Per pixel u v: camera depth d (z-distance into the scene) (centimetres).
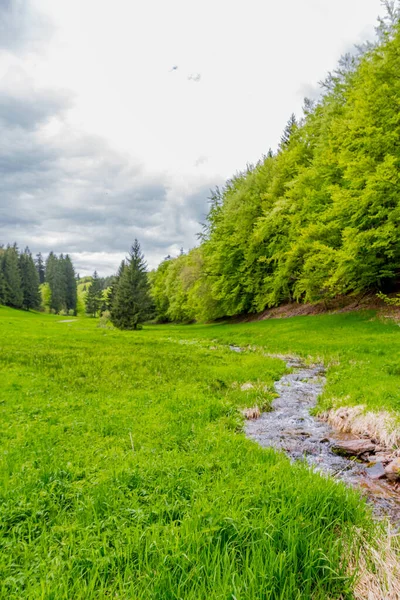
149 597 300
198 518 400
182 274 6197
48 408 952
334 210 2531
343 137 2625
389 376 1152
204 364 1719
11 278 10925
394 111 2275
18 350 1972
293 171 3862
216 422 891
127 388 1212
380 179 2092
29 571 325
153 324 9169
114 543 366
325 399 1062
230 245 4447
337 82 3250
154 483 502
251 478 523
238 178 4941
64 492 490
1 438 718
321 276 3047
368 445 734
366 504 493
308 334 2548
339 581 336
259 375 1457
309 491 462
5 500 458
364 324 2433
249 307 4553
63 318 10575
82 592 298
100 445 685
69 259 15412
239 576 317
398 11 2531
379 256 2641
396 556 372
